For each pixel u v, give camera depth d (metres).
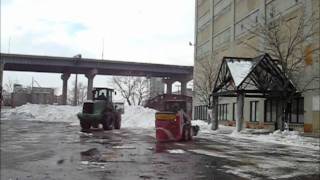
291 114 39.88
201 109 69.31
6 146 21.81
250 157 18.45
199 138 30.56
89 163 15.29
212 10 67.62
